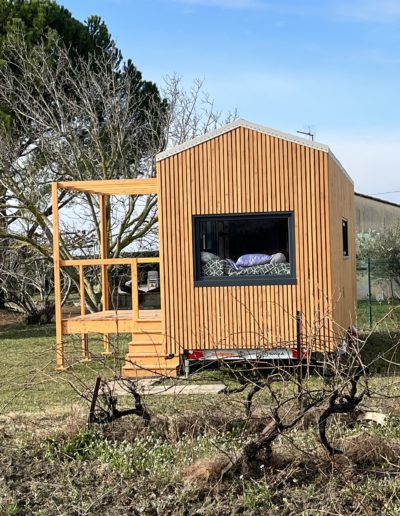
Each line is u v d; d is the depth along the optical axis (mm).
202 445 6375
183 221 11648
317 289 11359
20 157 21438
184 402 8578
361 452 6074
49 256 19797
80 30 23875
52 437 6922
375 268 26844
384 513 5020
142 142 21906
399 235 27359
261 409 7473
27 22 23266
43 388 10633
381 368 11422
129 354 11961
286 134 11414
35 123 20922
